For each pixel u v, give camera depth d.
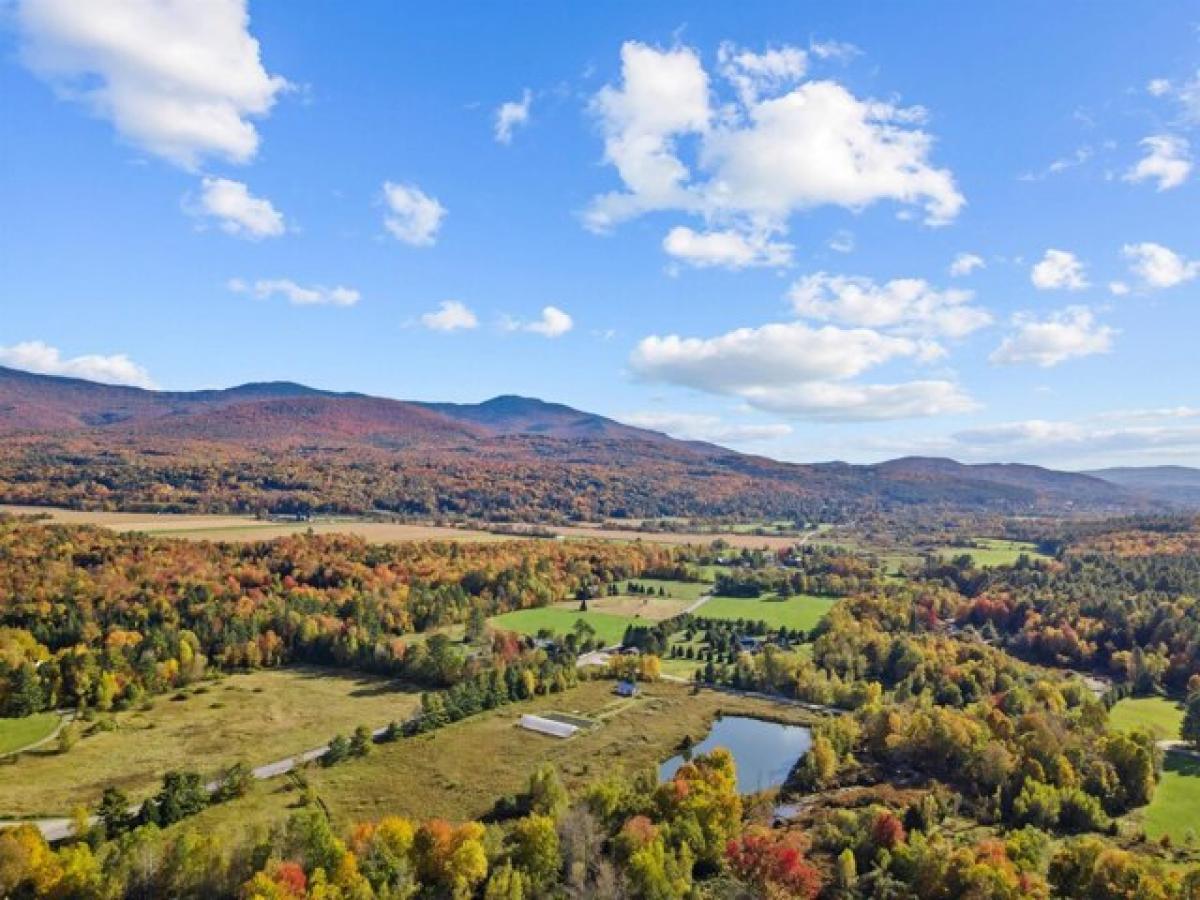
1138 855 89.00
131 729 131.00
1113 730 120.19
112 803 94.88
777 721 149.75
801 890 81.81
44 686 137.88
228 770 110.38
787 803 112.50
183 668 153.88
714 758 109.38
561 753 127.56
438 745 129.25
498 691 151.00
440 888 79.06
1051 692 145.88
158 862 77.75
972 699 152.50
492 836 89.88
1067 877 83.69
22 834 78.56
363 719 140.12
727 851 89.19
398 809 104.94
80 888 73.75
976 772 113.94
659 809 95.94
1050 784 107.38
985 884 78.31
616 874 81.06
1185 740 133.38
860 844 91.75
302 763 118.94
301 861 77.44
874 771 121.56
